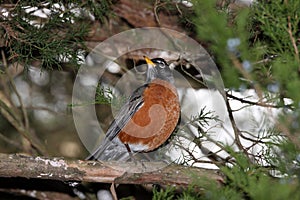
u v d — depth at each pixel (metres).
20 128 10.55
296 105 4.40
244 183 4.59
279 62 4.48
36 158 6.38
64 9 9.23
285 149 4.87
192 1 4.36
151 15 10.29
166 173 6.59
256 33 6.36
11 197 10.60
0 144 11.46
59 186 10.44
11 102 10.66
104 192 10.16
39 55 9.23
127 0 10.23
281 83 4.56
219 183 6.43
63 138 11.77
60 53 8.46
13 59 8.66
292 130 4.70
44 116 11.88
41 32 8.37
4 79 10.72
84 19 9.74
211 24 4.30
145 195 10.25
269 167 5.73
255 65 5.32
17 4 8.36
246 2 7.83
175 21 10.11
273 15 4.71
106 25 10.33
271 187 4.23
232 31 4.41
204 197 5.39
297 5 4.61
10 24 8.38
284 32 4.64
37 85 12.12
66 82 12.10
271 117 5.04
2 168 6.27
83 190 10.26
